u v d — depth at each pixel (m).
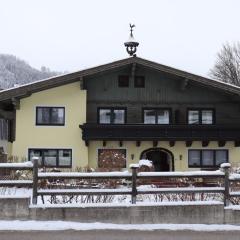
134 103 28.45
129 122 28.34
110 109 28.39
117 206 13.13
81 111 27.91
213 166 28.50
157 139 27.55
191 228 12.80
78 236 11.56
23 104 27.69
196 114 28.78
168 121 28.59
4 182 13.46
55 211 13.02
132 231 12.27
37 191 13.39
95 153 28.12
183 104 28.69
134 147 28.23
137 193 13.69
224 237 11.82
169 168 28.67
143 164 24.44
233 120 28.83
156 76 28.67
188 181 15.98
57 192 13.48
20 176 15.54
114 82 28.50
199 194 14.58
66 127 27.81
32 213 12.98
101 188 14.23
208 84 27.75
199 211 13.41
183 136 27.70
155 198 14.51
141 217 13.18
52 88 27.89
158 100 28.59
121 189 13.67
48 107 27.80
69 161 27.72
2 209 12.95
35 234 11.68
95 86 28.42
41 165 27.45
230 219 13.50
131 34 28.52
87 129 27.34
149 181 15.97
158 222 13.24
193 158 28.56
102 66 27.05
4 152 29.39
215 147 28.61
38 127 27.70
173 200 14.47
